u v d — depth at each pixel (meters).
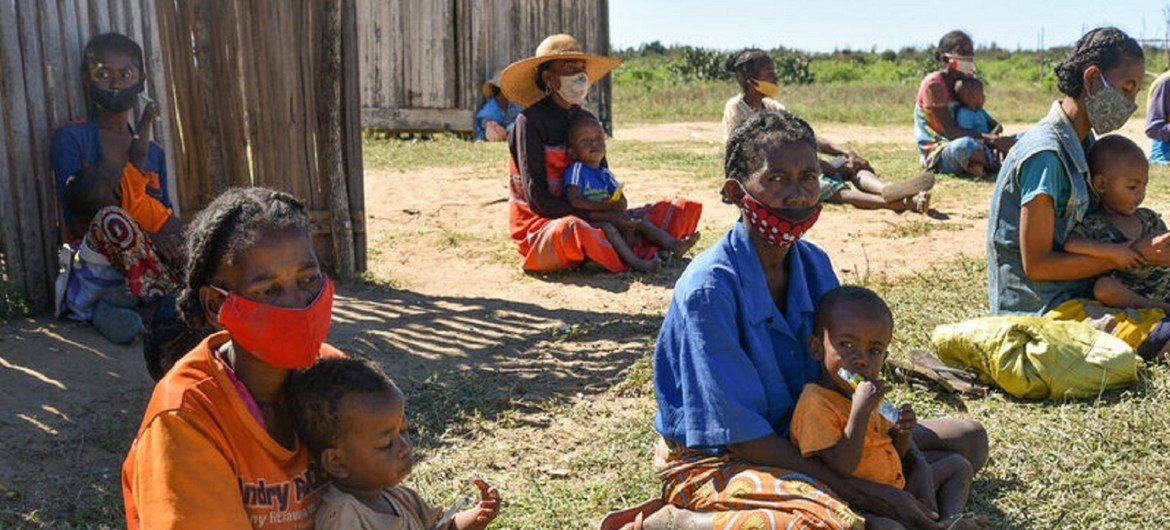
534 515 4.23
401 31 17.89
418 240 9.52
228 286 2.56
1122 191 5.54
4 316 6.48
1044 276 5.67
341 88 7.79
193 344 3.85
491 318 7.06
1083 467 4.52
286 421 2.78
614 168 13.87
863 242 9.19
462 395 5.55
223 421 2.60
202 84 7.39
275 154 7.71
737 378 3.58
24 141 6.53
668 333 3.76
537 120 8.16
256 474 2.64
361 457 2.72
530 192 8.13
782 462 3.56
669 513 3.67
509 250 9.02
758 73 10.38
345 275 7.91
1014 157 5.70
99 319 6.23
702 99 28.42
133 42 6.61
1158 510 4.16
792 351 3.76
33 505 4.40
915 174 12.82
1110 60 5.37
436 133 18.05
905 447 3.69
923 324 6.50
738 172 3.65
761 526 3.40
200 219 2.62
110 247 6.19
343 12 7.69
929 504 3.76
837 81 44.53
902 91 30.16
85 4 6.75
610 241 8.21
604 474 4.64
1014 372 5.29
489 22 17.94
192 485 2.50
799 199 3.54
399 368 6.03
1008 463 4.58
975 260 8.33
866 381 3.44
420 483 4.53
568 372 5.93
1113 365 5.21
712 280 3.62
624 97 29.56
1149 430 4.83
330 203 7.83
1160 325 5.49
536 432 5.11
